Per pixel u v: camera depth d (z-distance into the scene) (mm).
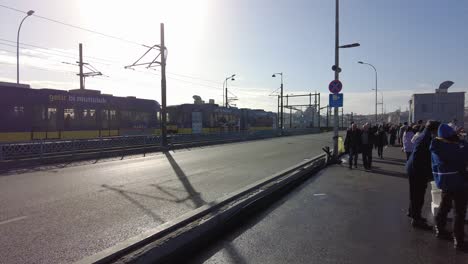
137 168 13867
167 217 6590
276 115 56656
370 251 4891
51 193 8875
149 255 4102
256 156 18938
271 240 5375
